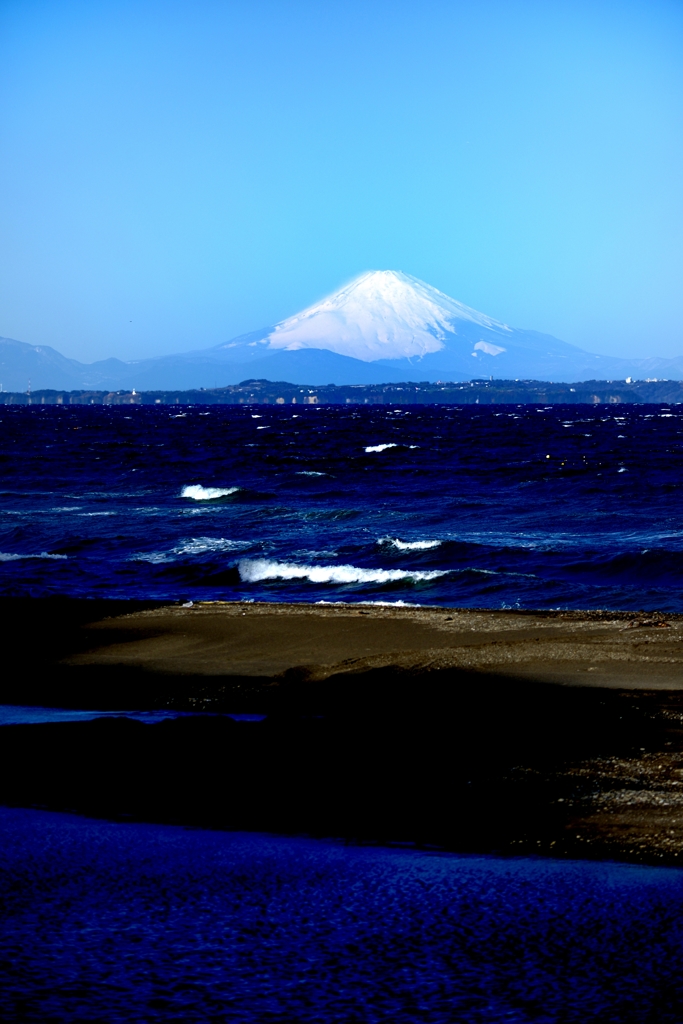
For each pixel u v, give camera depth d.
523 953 12.36
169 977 11.62
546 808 19.53
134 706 34.28
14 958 12.16
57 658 44.16
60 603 58.28
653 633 44.69
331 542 84.31
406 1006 10.86
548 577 68.81
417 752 24.02
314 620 51.41
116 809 19.81
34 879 15.41
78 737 26.14
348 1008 10.80
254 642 46.75
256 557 77.62
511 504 113.38
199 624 51.25
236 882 15.27
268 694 35.16
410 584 65.81
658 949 12.48
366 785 21.27
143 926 13.31
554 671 36.34
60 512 109.06
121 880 15.40
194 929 13.18
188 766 22.91
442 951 12.42
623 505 111.44
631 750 24.09
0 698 36.22
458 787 21.05
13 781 21.88
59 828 18.52
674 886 15.11
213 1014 10.63
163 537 88.88
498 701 30.45
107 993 11.16
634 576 67.69
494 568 71.56
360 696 32.59
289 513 104.31
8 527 96.81
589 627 47.38
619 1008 10.80
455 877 15.64
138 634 49.25
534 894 14.76
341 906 14.19
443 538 85.94
